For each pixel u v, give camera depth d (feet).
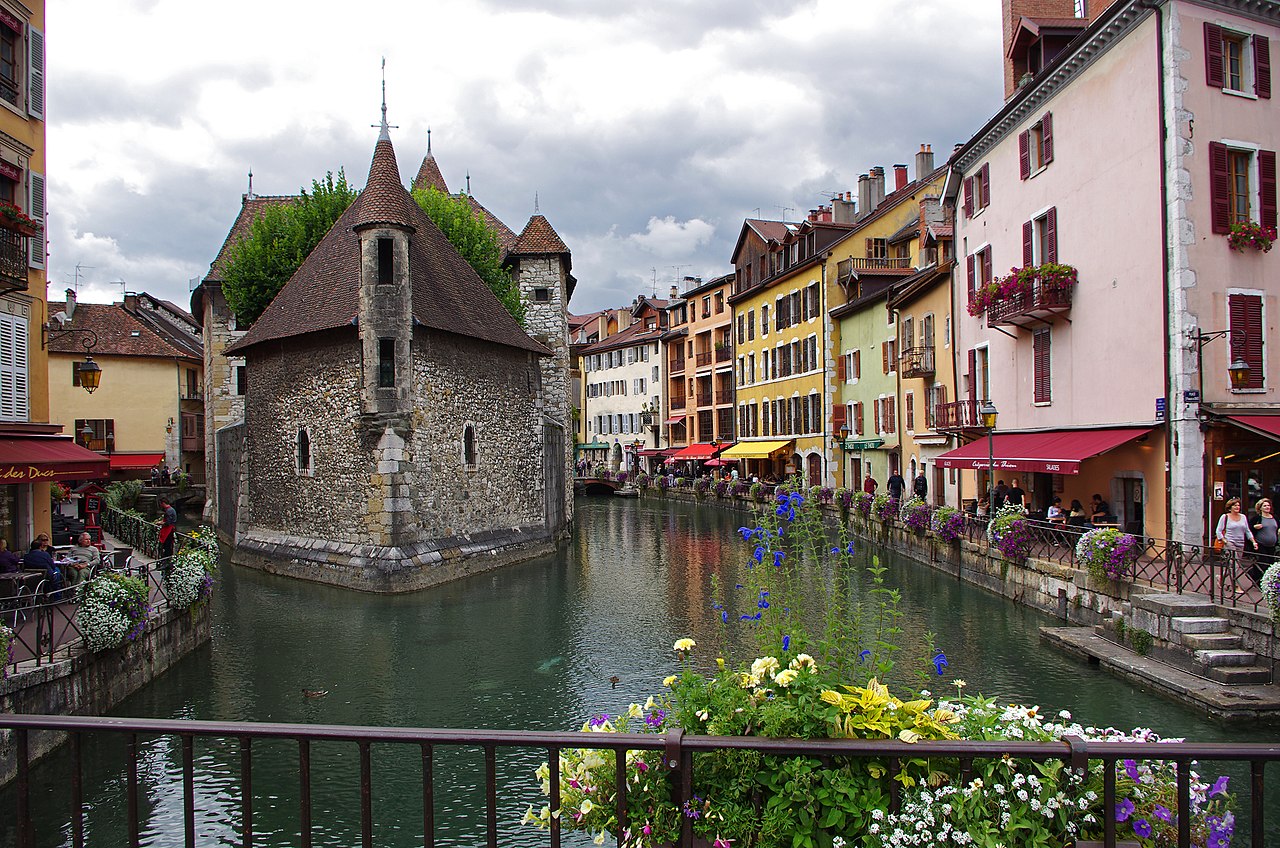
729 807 12.37
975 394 78.28
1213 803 14.53
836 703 12.51
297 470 76.95
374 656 46.60
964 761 11.80
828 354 125.29
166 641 43.09
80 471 46.93
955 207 82.38
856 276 113.80
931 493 91.35
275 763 32.30
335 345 72.18
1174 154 50.16
